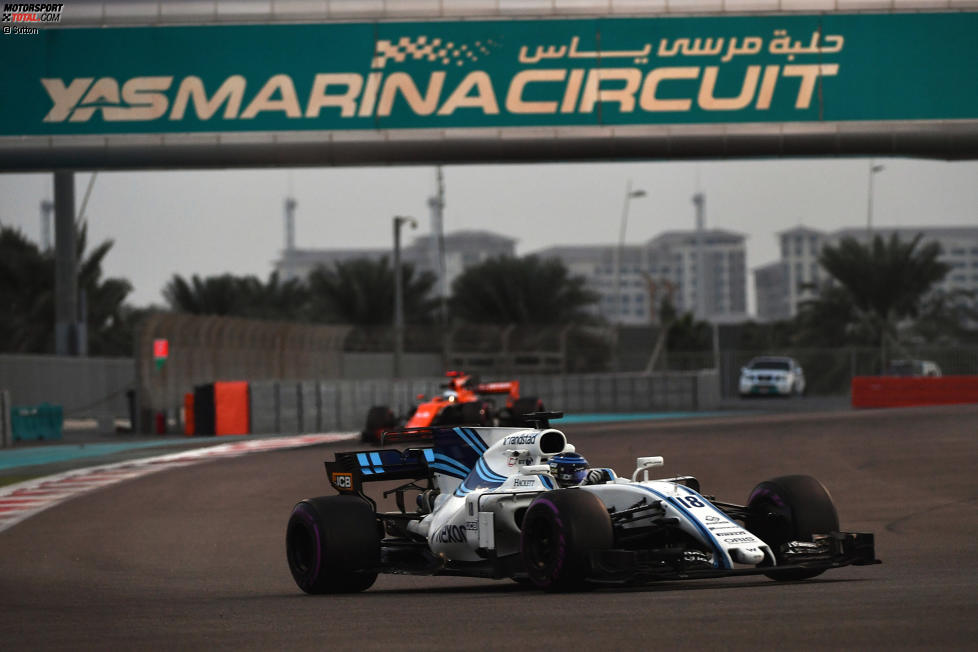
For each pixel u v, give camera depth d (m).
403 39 92.44
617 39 91.69
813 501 31.08
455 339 174.88
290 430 132.75
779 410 160.12
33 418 125.06
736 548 27.95
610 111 91.56
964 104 91.75
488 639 22.92
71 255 145.00
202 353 134.00
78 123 92.94
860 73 91.75
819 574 33.44
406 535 37.50
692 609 25.75
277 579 40.28
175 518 60.75
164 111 92.81
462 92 92.00
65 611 32.16
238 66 92.81
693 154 91.88
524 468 32.81
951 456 73.12
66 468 90.50
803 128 91.44
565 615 25.64
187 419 128.88
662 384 172.75
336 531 34.16
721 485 66.62
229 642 24.34
